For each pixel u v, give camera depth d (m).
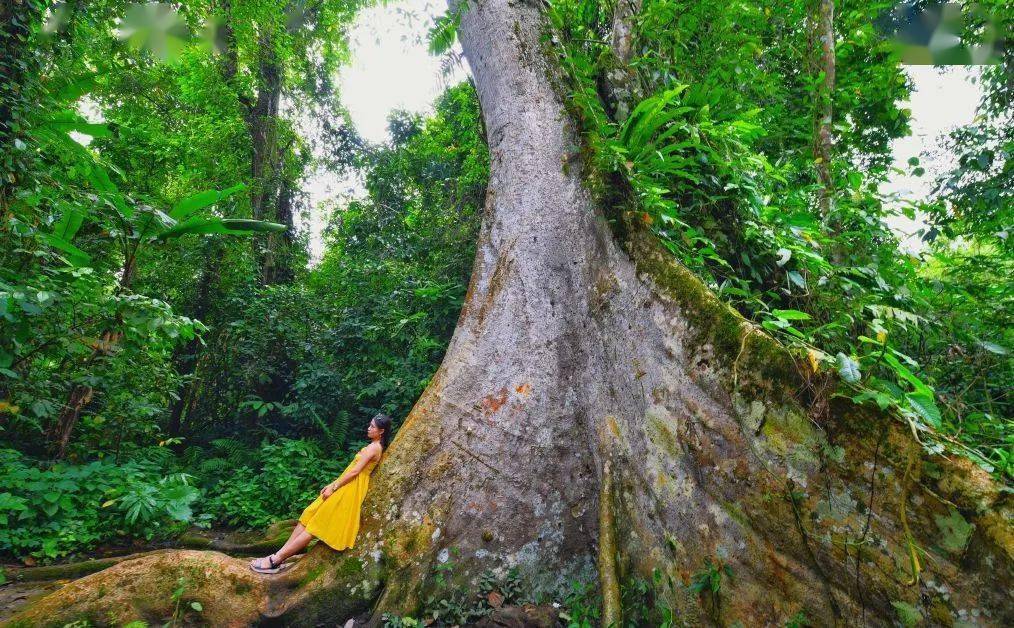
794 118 7.11
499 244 4.86
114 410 7.94
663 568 3.60
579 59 5.61
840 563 2.86
